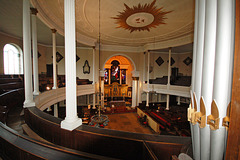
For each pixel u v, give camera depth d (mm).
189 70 16812
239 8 1054
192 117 1724
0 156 2516
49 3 6000
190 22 8312
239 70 1062
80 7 6473
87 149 2857
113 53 14680
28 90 4621
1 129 2568
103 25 8844
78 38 10688
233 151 1113
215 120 1387
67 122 3027
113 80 21984
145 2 6117
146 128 10867
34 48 5738
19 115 5117
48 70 13359
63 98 8727
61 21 7953
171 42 12078
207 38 1502
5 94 5562
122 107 15055
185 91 11109
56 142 3205
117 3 6211
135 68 15352
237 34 1074
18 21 7605
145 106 15789
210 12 1460
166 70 17656
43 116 3709
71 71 3035
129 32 10336
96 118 4566
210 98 1511
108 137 2672
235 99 1098
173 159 1695
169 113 12352
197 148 1752
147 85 13867
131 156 2555
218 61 1378
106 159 1718
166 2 6133
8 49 9969
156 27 9203
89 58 14688
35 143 2121
